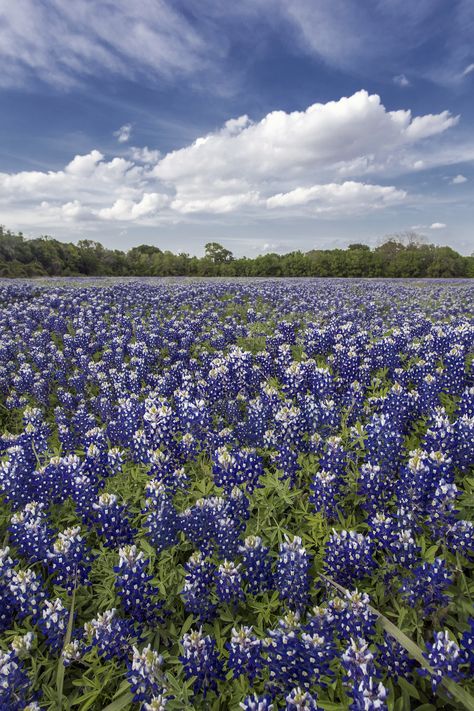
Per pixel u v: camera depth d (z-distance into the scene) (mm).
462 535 3402
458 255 97250
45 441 6359
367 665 2551
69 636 3146
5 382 9930
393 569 3420
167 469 4824
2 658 2799
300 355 10289
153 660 2754
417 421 5797
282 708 2828
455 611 3258
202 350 11516
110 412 7746
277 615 3479
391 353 8180
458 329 8516
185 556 4242
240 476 4363
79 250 92250
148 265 102125
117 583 3346
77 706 3143
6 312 17578
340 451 4348
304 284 31500
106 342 12867
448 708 2805
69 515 4793
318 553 4027
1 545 4559
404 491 3824
